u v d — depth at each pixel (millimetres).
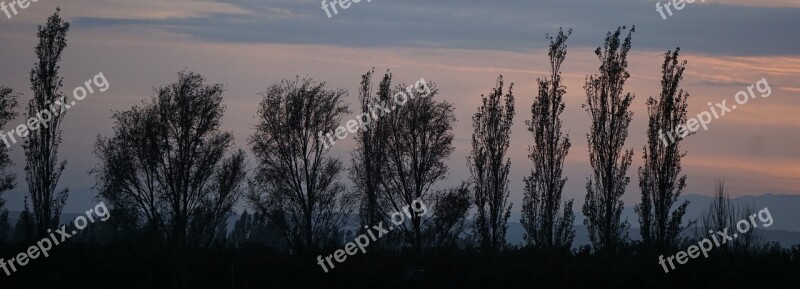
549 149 47875
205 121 38906
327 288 39938
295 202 46281
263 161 46688
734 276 35312
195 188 38469
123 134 38062
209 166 38812
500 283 38406
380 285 39625
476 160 48344
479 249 43562
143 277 39594
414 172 47750
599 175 45031
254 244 45188
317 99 47344
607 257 39812
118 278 39594
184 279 37844
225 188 39281
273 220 46156
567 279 37438
